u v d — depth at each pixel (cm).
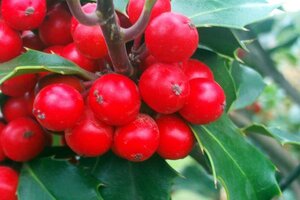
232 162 10
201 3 11
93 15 8
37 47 11
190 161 25
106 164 11
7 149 10
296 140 13
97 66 10
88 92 10
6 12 10
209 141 10
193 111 10
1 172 10
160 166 11
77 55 10
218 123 11
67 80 10
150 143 9
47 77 10
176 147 10
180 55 9
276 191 11
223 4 11
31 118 11
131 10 9
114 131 10
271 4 11
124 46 9
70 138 9
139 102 9
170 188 11
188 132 10
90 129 9
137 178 11
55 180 10
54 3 11
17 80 10
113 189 10
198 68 10
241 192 10
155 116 10
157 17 9
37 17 10
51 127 9
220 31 11
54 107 9
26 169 10
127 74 9
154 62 10
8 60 10
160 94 9
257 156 11
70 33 11
